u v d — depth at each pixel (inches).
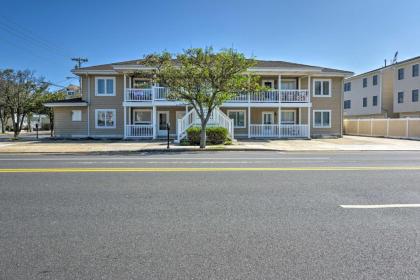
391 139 1117.7
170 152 701.9
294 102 1131.3
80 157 581.3
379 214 216.7
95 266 142.2
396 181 329.4
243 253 155.4
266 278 132.1
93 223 198.5
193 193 275.6
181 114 1198.3
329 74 1185.4
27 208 231.0
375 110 1849.2
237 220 204.1
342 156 598.5
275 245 164.9
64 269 139.6
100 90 1178.0
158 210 225.8
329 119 1231.5
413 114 1657.2
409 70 1654.8
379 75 1814.7
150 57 752.3
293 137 1140.5
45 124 2381.9
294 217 210.1
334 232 183.2
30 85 1272.1
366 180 334.3
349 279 131.8
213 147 780.6
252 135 1133.7
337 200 252.4
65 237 175.6
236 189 290.8
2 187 299.4
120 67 1058.1
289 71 1104.2
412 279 132.1
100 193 275.7
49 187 299.3
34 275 134.6
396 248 161.5
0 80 1251.8
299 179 339.6
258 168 421.1
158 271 137.6
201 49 725.3
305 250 158.9
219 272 136.9
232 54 722.2
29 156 605.0
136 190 287.0
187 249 159.9
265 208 230.4
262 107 1179.3
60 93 1504.7
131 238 174.1
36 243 167.3
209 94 772.6
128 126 1093.8
